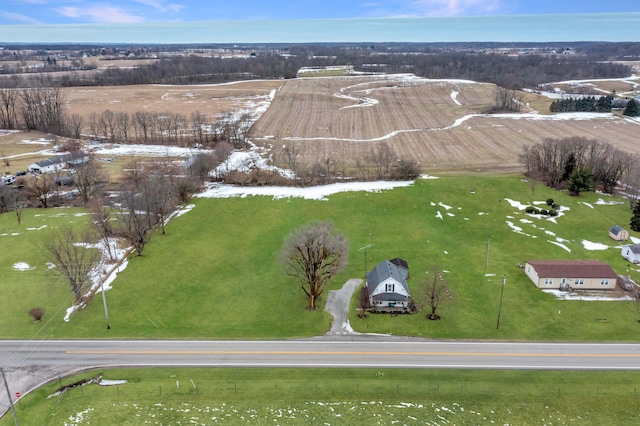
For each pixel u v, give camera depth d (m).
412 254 73.62
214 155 118.81
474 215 87.81
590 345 51.75
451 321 56.53
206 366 48.88
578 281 63.12
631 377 46.53
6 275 66.38
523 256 72.50
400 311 58.59
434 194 97.06
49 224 83.25
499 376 46.94
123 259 71.75
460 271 68.25
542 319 56.66
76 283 61.44
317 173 108.50
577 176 95.38
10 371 48.19
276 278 66.81
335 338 53.59
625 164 99.75
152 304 60.44
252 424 40.75
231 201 95.06
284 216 87.75
